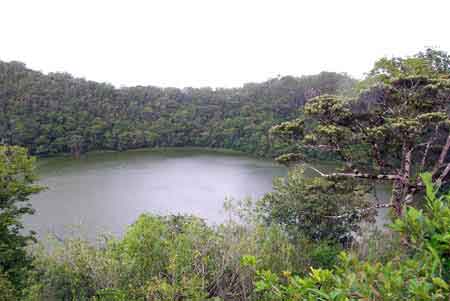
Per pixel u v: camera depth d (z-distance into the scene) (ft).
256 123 249.75
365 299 7.82
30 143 223.92
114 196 127.54
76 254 40.75
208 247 37.19
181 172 175.63
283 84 277.64
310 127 57.00
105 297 32.94
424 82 43.01
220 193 133.08
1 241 37.60
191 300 28.76
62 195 126.31
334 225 48.85
